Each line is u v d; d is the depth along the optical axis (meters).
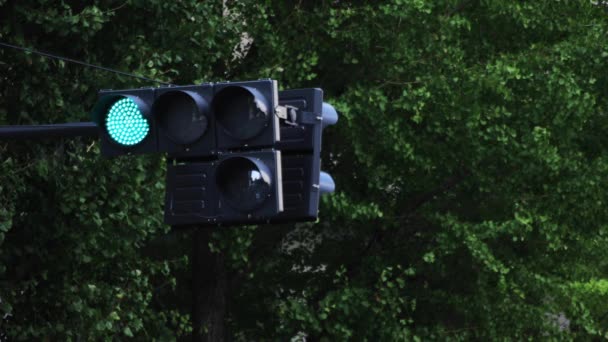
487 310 49.19
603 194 49.00
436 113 46.66
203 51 41.78
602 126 51.06
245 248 44.72
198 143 19.34
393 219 49.59
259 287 50.62
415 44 46.97
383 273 46.56
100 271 39.50
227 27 43.25
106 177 37.62
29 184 36.75
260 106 18.94
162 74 40.78
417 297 50.34
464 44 49.56
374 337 49.06
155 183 38.81
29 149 36.19
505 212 49.88
